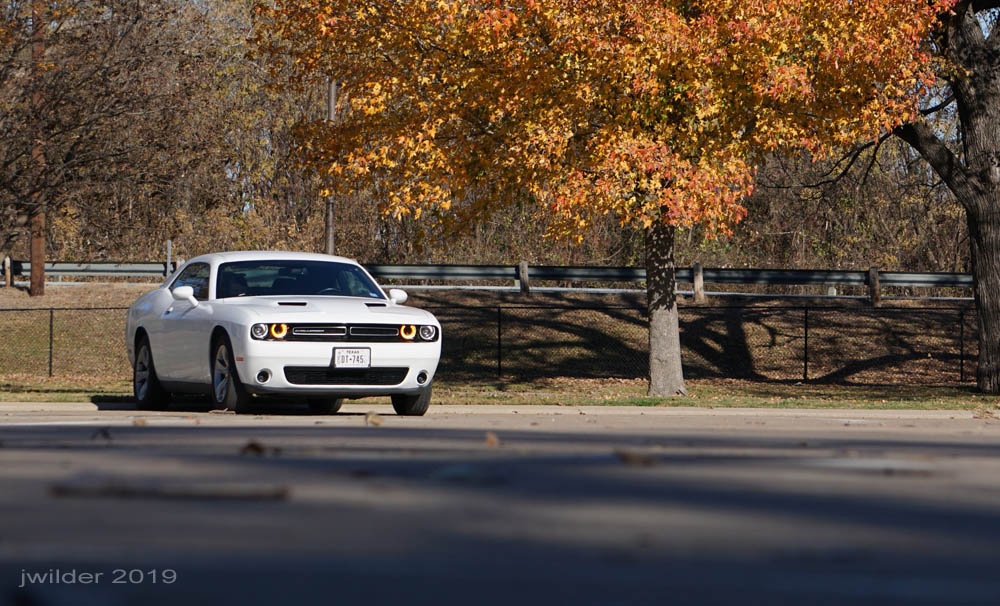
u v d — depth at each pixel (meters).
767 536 3.99
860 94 24.36
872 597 3.01
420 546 3.70
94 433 9.59
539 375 35.28
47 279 47.59
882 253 56.06
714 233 23.28
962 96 29.19
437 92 24.34
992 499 5.15
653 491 5.29
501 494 5.12
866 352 38.53
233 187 59.47
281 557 3.47
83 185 21.81
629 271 42.50
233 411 14.80
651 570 3.35
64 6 20.98
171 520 4.16
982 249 29.53
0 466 6.31
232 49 31.12
